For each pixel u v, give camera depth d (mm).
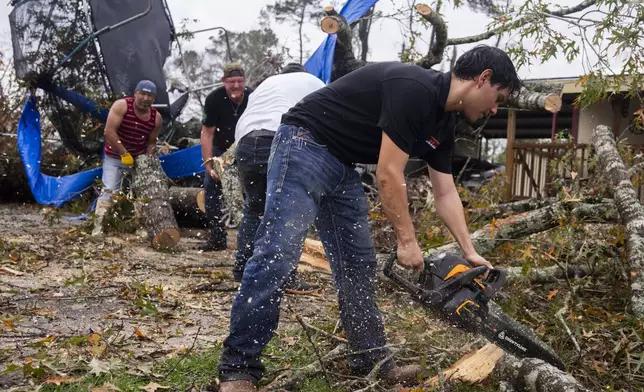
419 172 9180
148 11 7543
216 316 3518
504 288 3744
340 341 2916
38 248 5457
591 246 4219
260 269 2273
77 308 3543
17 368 2412
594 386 2611
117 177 6746
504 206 5332
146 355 2723
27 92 8203
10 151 10008
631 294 3479
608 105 10523
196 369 2559
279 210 2322
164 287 4195
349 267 2566
